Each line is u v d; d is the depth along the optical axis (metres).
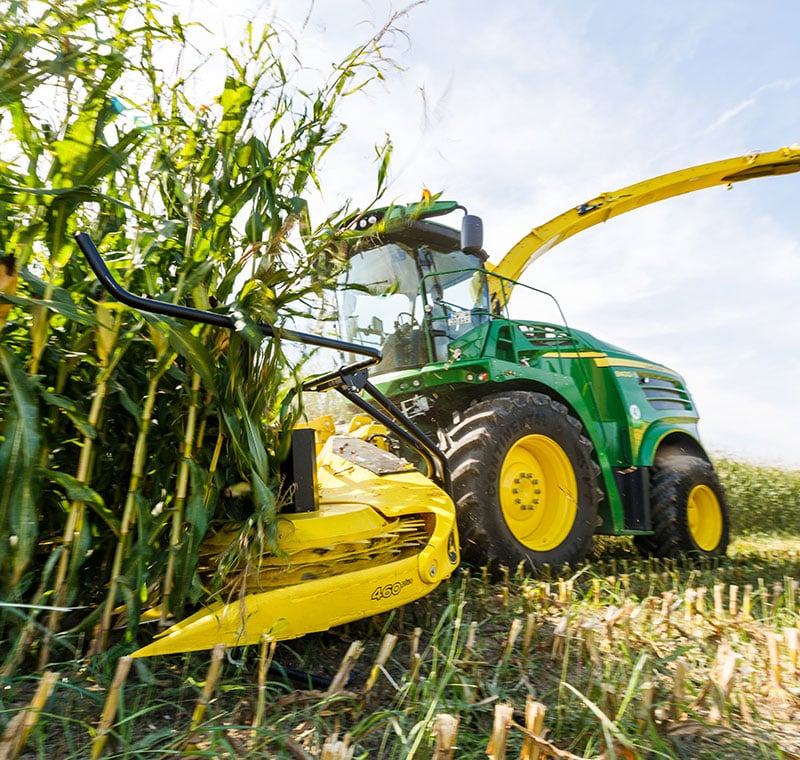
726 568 4.71
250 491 2.23
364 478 2.82
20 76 1.78
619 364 5.21
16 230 1.88
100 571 2.14
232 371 2.08
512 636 2.26
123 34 2.06
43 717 1.61
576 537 4.06
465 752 1.72
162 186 2.25
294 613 2.07
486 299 4.54
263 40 2.23
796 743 1.99
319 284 2.22
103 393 1.86
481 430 3.74
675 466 5.30
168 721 1.74
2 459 1.63
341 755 1.36
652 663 2.33
